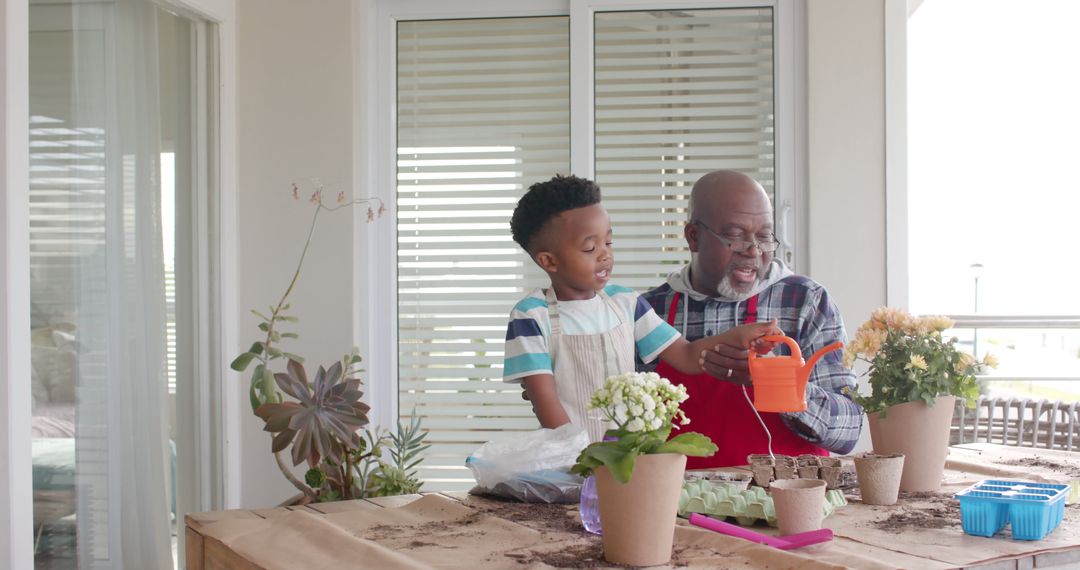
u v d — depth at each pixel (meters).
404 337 3.31
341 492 2.50
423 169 3.30
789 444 1.92
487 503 1.41
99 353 2.49
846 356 1.49
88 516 2.44
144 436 2.68
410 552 1.11
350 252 3.19
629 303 1.70
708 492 1.31
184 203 2.92
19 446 2.16
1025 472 1.59
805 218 3.23
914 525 1.23
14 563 2.14
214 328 3.08
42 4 2.30
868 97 3.18
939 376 1.43
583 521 1.20
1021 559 1.07
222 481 3.08
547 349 1.60
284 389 2.27
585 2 3.23
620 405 1.06
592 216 1.57
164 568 2.77
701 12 3.27
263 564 1.08
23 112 2.19
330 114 3.20
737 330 1.61
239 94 3.20
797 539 1.13
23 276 2.18
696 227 1.99
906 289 3.16
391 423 3.26
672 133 3.27
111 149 2.56
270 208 3.21
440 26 3.31
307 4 3.21
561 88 3.28
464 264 3.29
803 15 3.22
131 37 2.65
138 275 2.67
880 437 1.48
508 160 3.29
